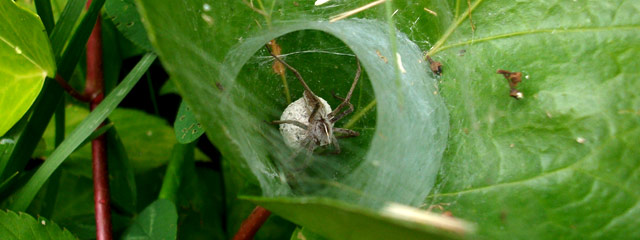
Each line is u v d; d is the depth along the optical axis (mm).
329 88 109
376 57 100
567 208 82
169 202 101
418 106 97
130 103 130
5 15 88
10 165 100
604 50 87
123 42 122
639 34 86
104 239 102
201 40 83
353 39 99
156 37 67
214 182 119
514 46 91
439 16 97
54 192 107
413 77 98
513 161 87
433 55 98
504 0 93
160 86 131
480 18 94
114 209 111
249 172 75
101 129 104
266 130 100
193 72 75
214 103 78
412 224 63
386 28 101
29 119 104
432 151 93
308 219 73
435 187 89
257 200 72
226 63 89
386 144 91
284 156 101
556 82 88
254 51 96
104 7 109
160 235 98
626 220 80
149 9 68
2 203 103
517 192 85
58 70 104
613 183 82
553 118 87
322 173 102
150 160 118
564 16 90
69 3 104
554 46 89
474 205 86
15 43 91
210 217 115
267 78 104
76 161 113
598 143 84
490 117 90
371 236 72
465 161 89
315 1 98
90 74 114
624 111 84
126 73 128
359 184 92
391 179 90
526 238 82
